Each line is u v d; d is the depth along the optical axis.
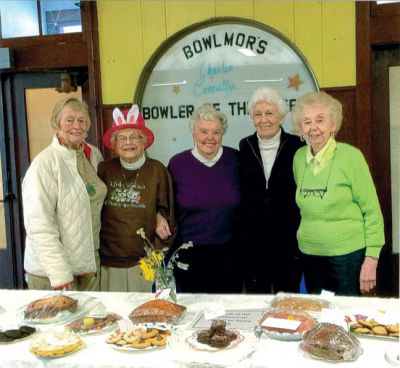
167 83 3.30
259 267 2.75
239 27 3.15
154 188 2.70
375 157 3.16
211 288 2.77
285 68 3.12
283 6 3.07
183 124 3.32
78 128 2.48
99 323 1.84
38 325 1.90
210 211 2.69
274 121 2.62
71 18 3.43
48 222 2.37
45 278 2.50
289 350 1.59
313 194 2.34
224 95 3.23
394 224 3.18
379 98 3.12
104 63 3.35
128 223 2.67
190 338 1.67
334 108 2.32
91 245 2.54
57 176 2.41
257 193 2.68
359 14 2.98
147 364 1.54
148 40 3.28
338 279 2.37
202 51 3.23
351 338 1.56
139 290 2.70
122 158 2.72
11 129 3.66
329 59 3.06
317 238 2.36
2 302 2.17
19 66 3.53
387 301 2.00
